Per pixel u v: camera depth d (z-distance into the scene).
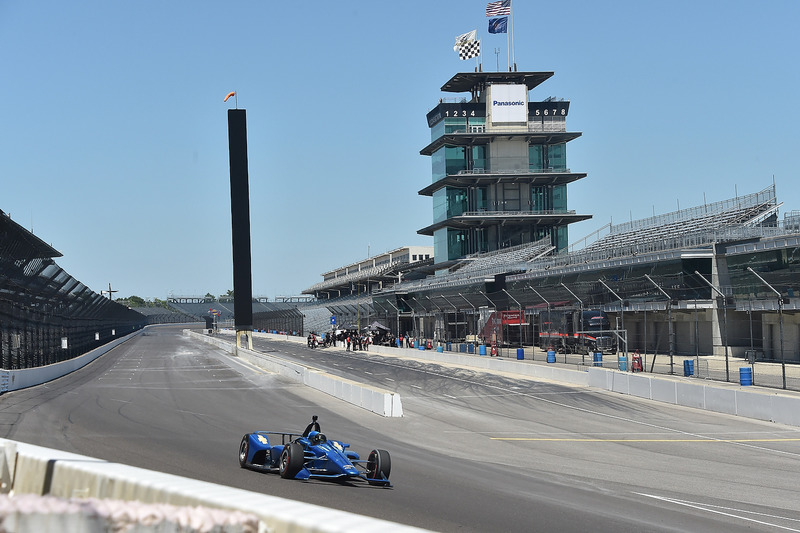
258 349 76.75
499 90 110.50
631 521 10.50
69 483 5.86
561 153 113.00
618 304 55.06
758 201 61.09
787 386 30.19
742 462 17.52
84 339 56.19
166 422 21.20
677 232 67.06
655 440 20.97
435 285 88.31
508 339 61.22
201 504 4.49
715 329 49.41
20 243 30.92
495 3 111.56
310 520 3.82
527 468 15.80
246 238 57.16
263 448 13.16
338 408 27.09
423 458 16.48
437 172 114.75
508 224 112.69
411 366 51.09
